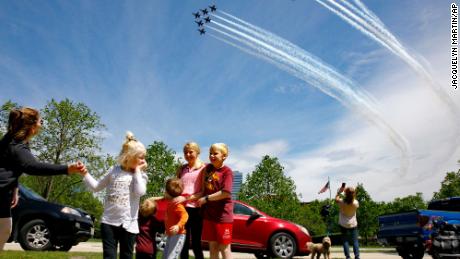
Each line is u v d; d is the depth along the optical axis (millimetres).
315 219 48250
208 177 5359
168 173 28594
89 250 12227
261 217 10984
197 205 5945
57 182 38125
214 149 5336
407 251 11711
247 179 32625
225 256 5027
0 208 3494
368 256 13750
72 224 10219
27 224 9797
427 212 10734
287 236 10938
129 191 4512
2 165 3527
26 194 10328
